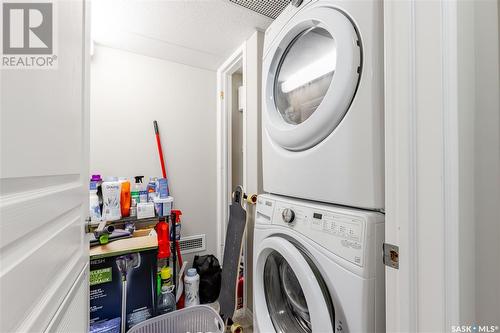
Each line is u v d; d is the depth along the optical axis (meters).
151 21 1.51
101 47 1.79
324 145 0.75
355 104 0.67
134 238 1.54
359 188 0.66
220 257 2.16
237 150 2.35
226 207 2.20
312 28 0.91
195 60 2.05
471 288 0.45
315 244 0.74
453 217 0.44
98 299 1.28
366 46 0.65
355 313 0.61
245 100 1.73
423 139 0.47
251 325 1.58
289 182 0.91
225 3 1.35
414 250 0.48
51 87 0.48
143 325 1.19
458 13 0.46
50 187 0.48
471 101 0.47
